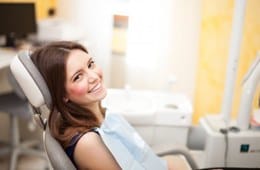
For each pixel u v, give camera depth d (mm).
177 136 1630
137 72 2068
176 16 1773
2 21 2299
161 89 1995
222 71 1643
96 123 1008
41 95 917
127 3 2199
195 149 1662
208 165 1354
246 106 1307
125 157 994
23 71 905
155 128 1609
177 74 1871
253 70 1263
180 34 1795
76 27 2486
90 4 2432
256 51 1428
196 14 1712
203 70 1703
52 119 956
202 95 1751
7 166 2277
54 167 862
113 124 1082
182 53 1822
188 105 1667
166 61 1907
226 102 1360
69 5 2559
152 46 1934
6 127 2516
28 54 967
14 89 2209
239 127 1353
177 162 1333
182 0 1729
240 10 1205
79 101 960
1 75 2373
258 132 1325
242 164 1345
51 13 2742
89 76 955
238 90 1479
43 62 926
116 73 2568
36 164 2334
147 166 1094
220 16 1559
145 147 1135
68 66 915
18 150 2268
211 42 1628
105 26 2424
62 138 934
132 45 2006
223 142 1309
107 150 959
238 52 1258
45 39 2432
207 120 1428
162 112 1579
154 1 1814
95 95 969
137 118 1551
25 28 2416
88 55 987
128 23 2059
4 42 2420
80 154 921
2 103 2029
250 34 1419
